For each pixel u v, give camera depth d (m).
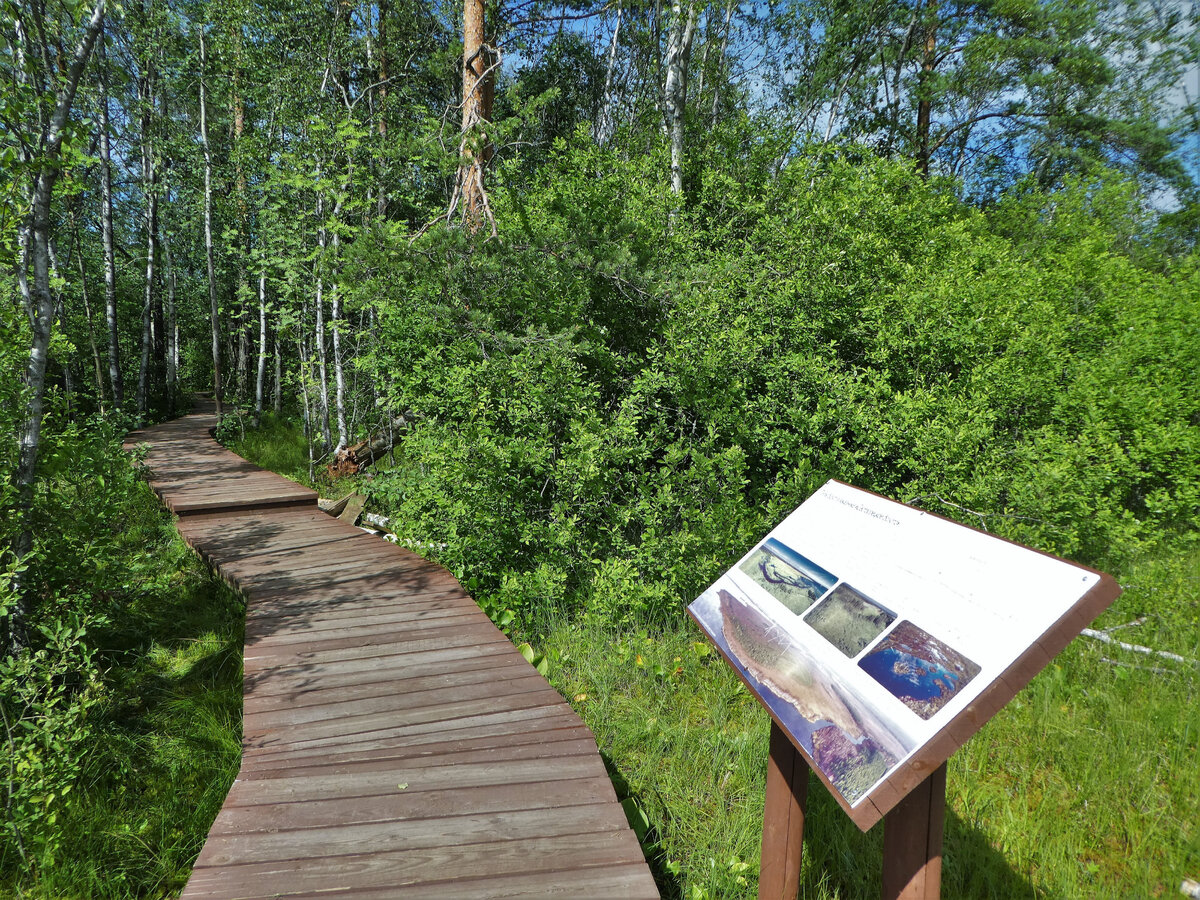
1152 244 12.61
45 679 3.24
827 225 7.46
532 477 5.55
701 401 5.50
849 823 2.94
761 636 2.24
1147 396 6.40
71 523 4.39
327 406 11.68
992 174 21.64
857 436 5.59
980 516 5.16
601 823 2.56
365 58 15.37
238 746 3.54
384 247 6.54
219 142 17.31
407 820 2.58
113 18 9.50
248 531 7.09
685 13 9.77
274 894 2.22
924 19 17.12
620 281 6.56
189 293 23.00
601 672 4.17
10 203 3.86
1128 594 4.71
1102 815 2.95
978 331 6.52
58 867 2.79
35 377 4.02
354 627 4.50
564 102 19.84
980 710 1.50
